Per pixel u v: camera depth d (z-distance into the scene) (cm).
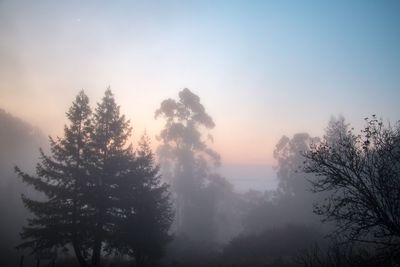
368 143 839
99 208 2262
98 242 2252
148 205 2366
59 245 2270
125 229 2248
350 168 842
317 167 905
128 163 2484
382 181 791
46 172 2253
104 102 2491
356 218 837
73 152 2295
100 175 2352
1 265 4272
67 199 2283
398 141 819
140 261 2425
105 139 2430
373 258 793
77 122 2361
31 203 2200
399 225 769
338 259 821
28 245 2186
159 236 2362
